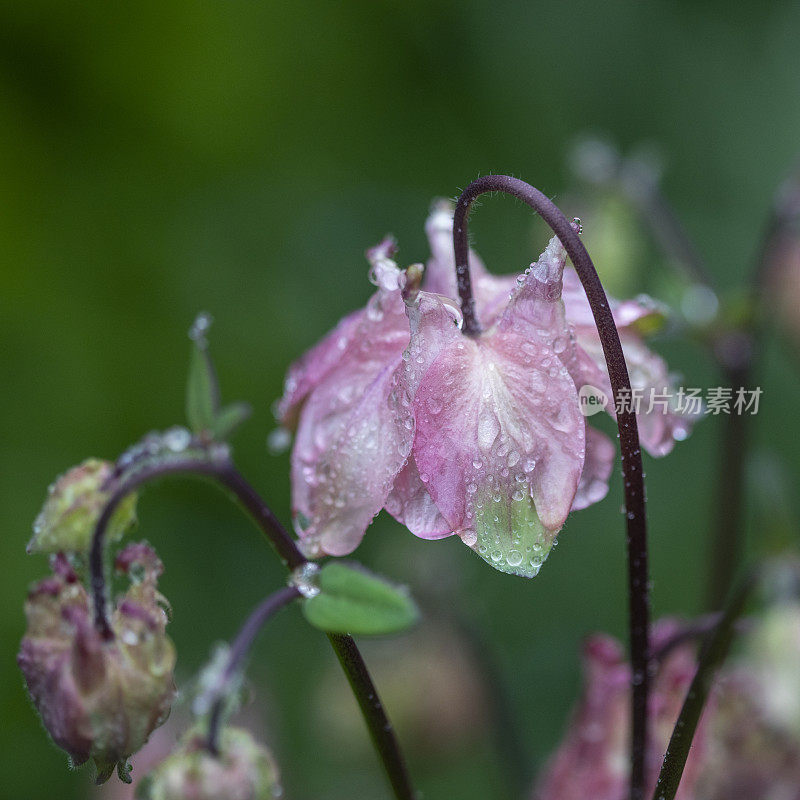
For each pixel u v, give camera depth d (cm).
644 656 51
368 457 50
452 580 64
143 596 50
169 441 51
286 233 108
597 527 87
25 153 106
